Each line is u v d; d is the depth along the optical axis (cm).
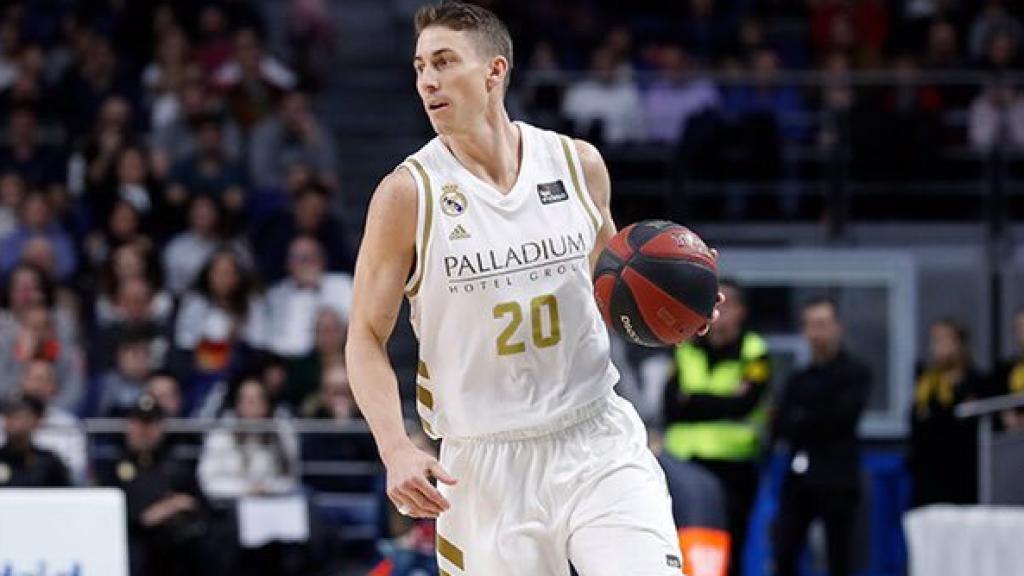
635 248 850
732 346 1808
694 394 1800
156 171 2477
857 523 1886
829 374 1867
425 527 1547
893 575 2108
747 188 2583
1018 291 2569
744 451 1800
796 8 2861
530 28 2803
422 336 865
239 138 2577
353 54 3052
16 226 2427
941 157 2602
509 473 857
